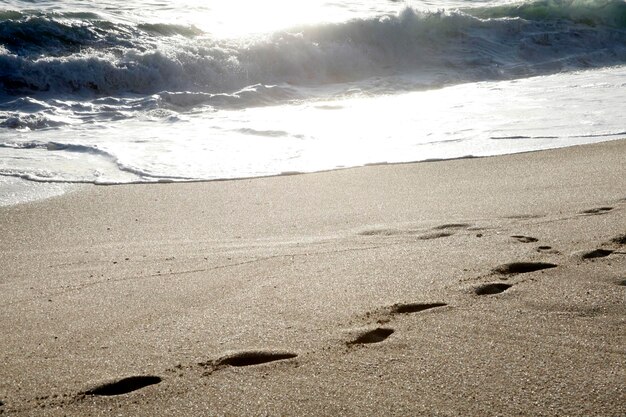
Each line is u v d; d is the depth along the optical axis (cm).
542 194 523
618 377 220
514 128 805
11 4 1339
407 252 380
